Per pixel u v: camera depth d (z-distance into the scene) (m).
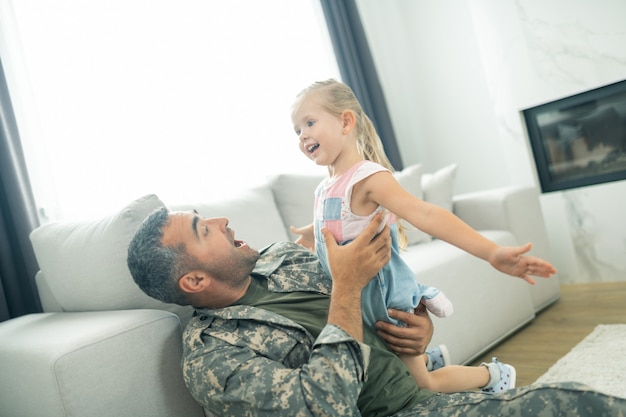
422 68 4.32
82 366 1.23
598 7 3.16
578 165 3.45
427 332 1.33
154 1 3.04
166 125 2.99
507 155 3.70
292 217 2.73
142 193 2.85
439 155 4.36
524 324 2.76
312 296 1.31
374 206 1.27
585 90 3.27
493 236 2.72
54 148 2.61
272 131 3.49
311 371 1.06
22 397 1.33
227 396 1.08
